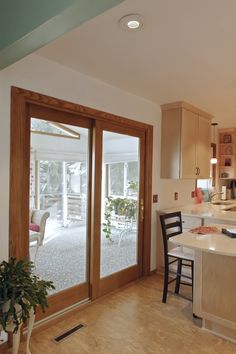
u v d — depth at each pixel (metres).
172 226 3.09
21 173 2.23
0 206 2.10
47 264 2.63
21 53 1.55
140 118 3.46
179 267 3.09
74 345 2.21
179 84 2.96
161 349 2.18
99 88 2.88
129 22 1.76
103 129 3.03
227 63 2.40
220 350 2.18
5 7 1.50
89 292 2.97
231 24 1.78
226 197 5.73
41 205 2.57
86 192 2.98
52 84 2.43
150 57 2.30
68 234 2.82
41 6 1.27
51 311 2.61
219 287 2.36
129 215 3.44
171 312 2.74
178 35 1.92
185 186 4.50
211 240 2.29
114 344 2.23
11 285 1.81
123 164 3.32
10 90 2.13
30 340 2.26
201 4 1.58
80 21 1.24
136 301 2.98
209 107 3.89
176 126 3.71
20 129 2.20
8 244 2.14
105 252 3.15
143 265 3.67
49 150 2.61
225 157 5.78
